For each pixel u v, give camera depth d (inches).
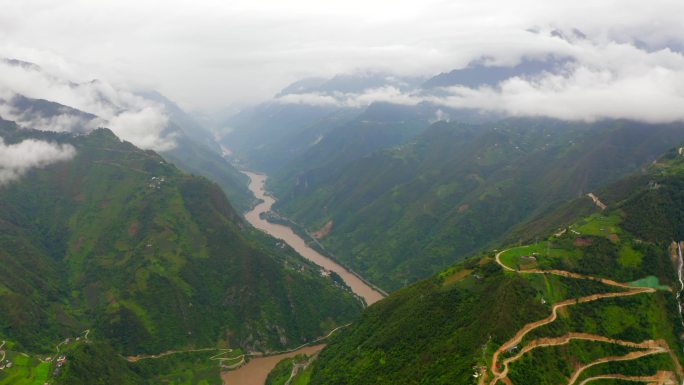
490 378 7603.4
